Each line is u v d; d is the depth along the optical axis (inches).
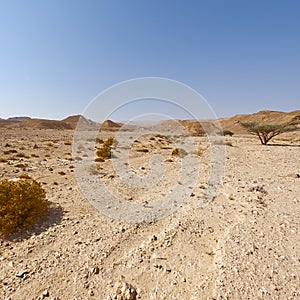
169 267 177.5
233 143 1325.0
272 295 143.6
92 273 170.1
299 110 4913.9
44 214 261.3
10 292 151.2
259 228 232.2
